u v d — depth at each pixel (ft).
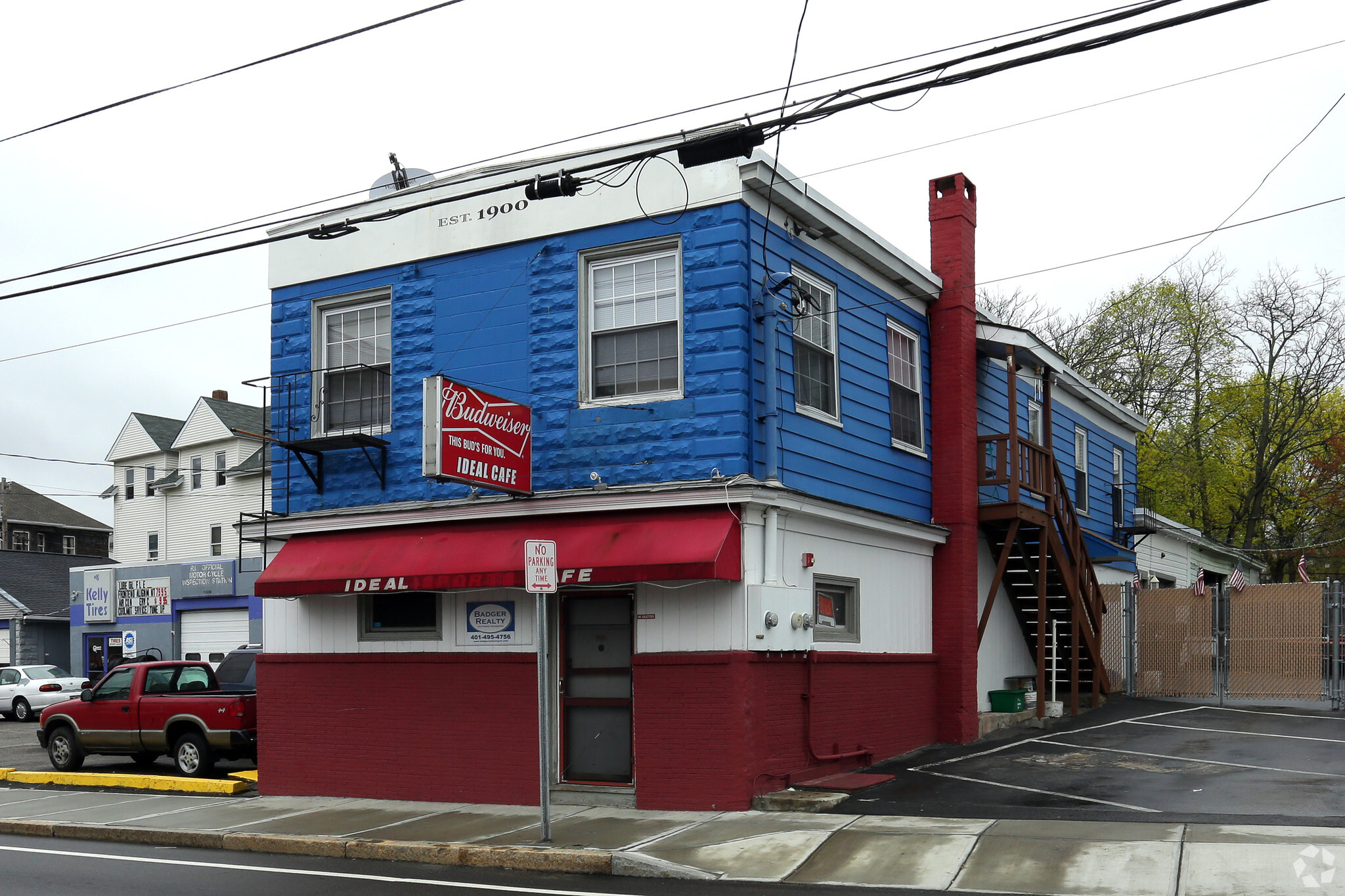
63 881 33.06
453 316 47.24
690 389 42.16
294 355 51.03
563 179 36.55
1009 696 60.29
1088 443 85.10
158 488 126.41
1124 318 145.38
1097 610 67.67
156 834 40.83
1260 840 31.19
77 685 107.65
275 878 33.19
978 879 29.66
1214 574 124.67
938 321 56.65
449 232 47.70
